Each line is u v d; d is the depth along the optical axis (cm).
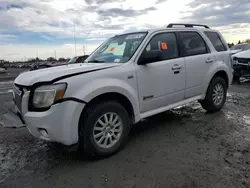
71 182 240
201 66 421
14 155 313
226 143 318
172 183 228
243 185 219
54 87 251
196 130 376
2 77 2369
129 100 313
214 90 459
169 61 366
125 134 311
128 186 227
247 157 274
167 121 432
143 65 331
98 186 230
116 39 403
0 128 434
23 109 267
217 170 247
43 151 324
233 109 497
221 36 494
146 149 310
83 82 267
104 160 285
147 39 347
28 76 289
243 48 1070
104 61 352
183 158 279
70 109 254
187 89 402
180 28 405
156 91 350
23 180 248
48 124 251
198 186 221
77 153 310
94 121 276
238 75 873
